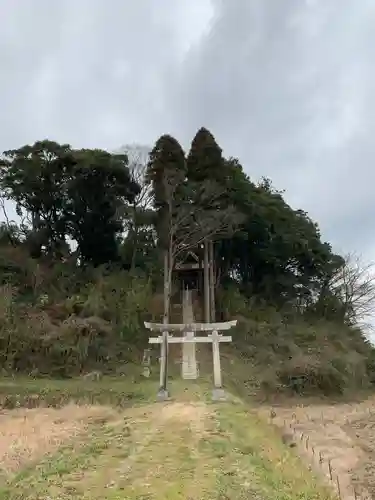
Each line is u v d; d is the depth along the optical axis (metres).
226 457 14.50
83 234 47.34
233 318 41.31
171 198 38.97
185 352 36.66
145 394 27.05
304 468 16.28
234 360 36.66
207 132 43.50
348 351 41.41
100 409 23.95
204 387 28.38
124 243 48.97
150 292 41.47
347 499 14.47
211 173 41.69
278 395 32.97
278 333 41.62
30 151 44.75
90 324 35.59
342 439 23.02
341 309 50.62
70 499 11.19
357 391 36.84
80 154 44.06
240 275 50.91
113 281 42.25
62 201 46.19
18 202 46.88
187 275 48.31
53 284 41.31
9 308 34.97
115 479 12.57
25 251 44.81
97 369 33.19
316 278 51.88
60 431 19.50
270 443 18.27
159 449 15.42
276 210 47.69
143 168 47.06
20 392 27.34
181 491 11.50
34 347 32.94
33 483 12.56
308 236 50.34
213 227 39.50
